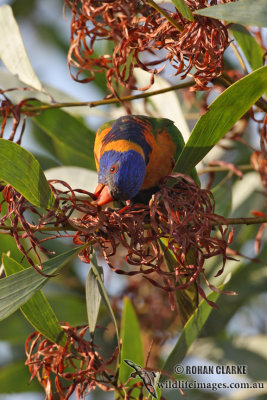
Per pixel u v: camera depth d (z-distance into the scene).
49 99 6.68
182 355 4.98
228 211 6.50
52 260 4.41
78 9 5.57
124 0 5.08
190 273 4.58
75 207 4.44
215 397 6.75
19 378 6.97
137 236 4.56
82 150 6.98
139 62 5.03
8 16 6.28
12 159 4.15
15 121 5.70
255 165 6.48
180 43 4.62
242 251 7.31
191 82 5.13
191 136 4.61
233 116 4.58
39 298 4.82
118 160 6.11
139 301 7.53
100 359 5.00
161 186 4.70
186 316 5.55
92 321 4.94
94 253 4.98
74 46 5.52
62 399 4.87
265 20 3.72
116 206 6.29
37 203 4.32
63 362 4.89
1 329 6.83
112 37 5.48
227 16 3.78
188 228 4.76
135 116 6.48
